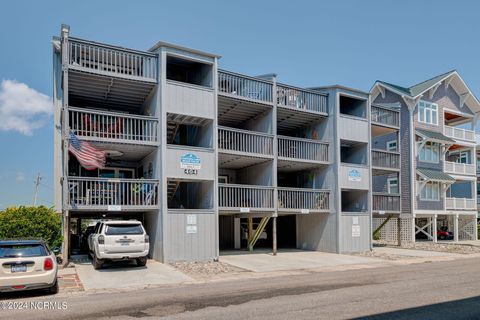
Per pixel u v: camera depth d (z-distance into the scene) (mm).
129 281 12922
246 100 19969
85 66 17266
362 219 23578
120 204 16703
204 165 18297
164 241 16875
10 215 16266
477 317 7871
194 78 20109
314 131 24172
